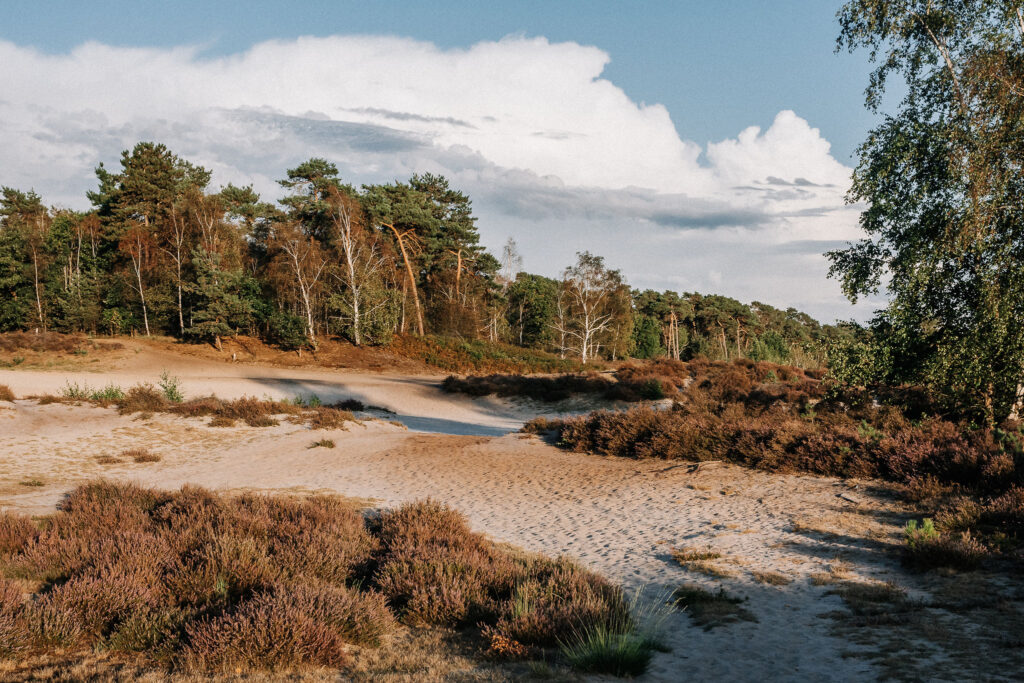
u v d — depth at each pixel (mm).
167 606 6262
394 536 9273
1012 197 14234
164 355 48719
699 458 16344
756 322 129375
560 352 82062
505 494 14281
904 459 12734
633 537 10625
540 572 7754
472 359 55469
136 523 9414
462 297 76938
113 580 6301
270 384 39812
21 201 78188
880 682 4945
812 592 7543
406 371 50750
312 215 62688
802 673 5250
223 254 60094
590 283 66875
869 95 16547
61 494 12945
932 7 15469
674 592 7711
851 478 13305
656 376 38312
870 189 15945
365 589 7551
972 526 9258
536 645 5844
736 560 8945
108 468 16953
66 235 65750
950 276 14906
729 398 28703
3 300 62125
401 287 68625
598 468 16516
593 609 6223
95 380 38188
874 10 15820
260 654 5184
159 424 22656
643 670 5273
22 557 7598
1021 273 13656
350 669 5262
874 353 15992
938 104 15609
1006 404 15086
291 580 6859
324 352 53062
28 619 5418
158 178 67188
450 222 74750
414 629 6469
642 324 101375
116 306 59688
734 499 12594
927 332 15414
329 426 23297
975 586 7234
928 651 5523
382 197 65938
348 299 56156
